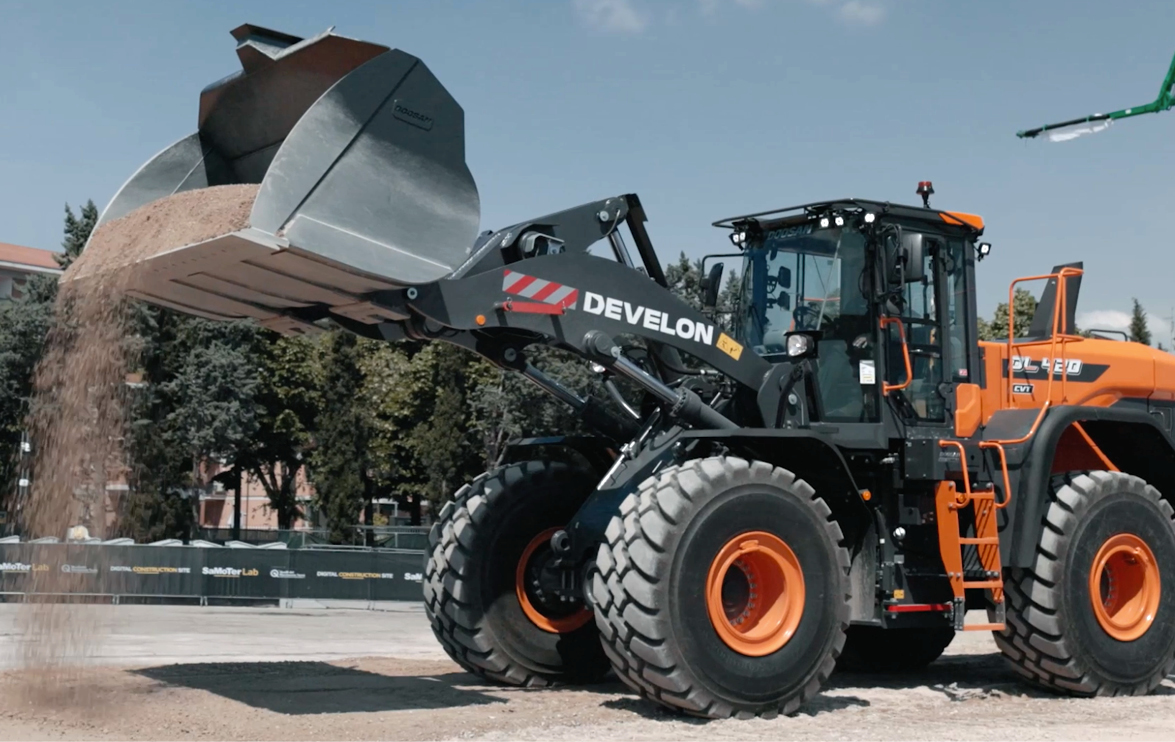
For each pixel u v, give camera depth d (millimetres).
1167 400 9039
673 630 5988
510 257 6711
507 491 7711
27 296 32750
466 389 41219
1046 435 7477
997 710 6840
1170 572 7840
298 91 6457
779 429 6691
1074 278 8727
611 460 7902
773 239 7883
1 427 30188
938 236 7633
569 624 7734
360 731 5535
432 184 6031
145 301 6520
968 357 7754
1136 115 18047
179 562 18469
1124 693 7578
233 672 7832
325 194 5684
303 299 6246
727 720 6078
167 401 33375
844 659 9016
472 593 7488
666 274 7711
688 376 7516
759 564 6457
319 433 40125
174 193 6711
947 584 7285
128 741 5277
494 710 6344
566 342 6668
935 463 7066
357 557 19359
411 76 6004
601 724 5941
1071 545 7445
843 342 7379
